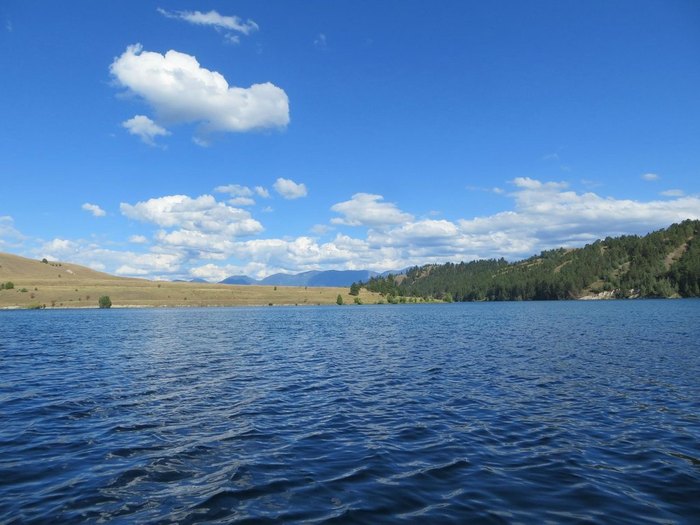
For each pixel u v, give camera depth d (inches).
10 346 1982.0
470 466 550.9
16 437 666.2
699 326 2635.3
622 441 643.5
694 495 463.2
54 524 406.0
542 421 750.5
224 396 954.7
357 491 478.0
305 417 784.3
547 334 2352.4
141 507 441.7
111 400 912.9
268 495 468.8
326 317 4940.9
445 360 1471.5
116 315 5782.5
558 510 431.2
